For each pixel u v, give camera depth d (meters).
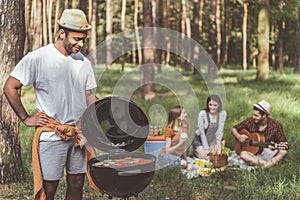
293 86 16.16
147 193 5.43
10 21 5.85
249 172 6.09
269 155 6.75
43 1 22.16
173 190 5.58
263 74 18.50
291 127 9.04
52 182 3.86
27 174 6.19
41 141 3.77
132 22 30.69
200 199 5.30
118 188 3.78
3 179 5.93
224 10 31.78
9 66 5.90
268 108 6.93
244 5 28.34
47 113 3.77
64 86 3.76
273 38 31.12
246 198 5.18
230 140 7.96
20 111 3.75
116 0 30.75
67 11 3.67
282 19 27.00
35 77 3.73
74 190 3.99
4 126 5.97
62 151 3.80
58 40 3.76
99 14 30.02
